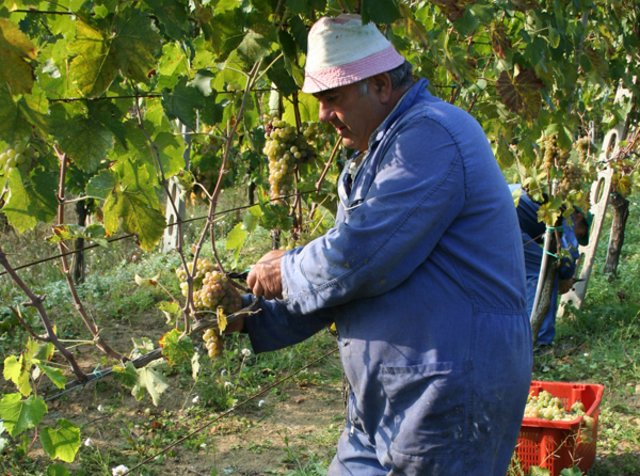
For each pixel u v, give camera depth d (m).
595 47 5.12
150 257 7.41
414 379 1.84
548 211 4.71
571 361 5.40
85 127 1.69
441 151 1.79
